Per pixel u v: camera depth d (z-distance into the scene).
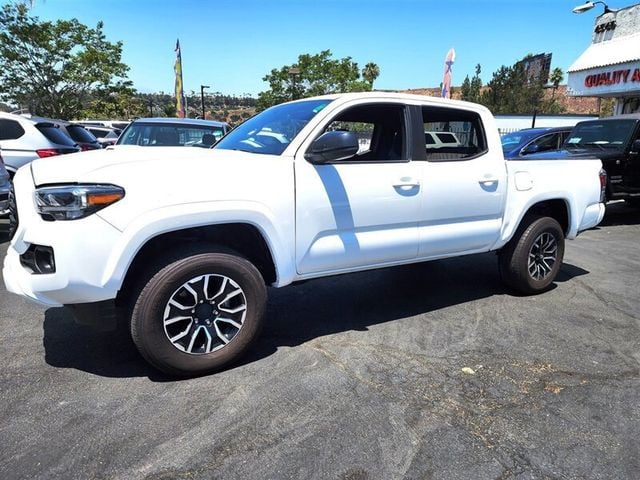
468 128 4.38
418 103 3.97
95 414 2.73
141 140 8.49
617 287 5.23
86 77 28.25
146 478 2.26
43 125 8.46
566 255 6.70
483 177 4.26
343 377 3.20
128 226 2.78
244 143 3.86
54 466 2.32
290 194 3.29
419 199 3.89
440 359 3.49
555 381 3.21
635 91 16.00
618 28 16.78
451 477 2.31
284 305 4.57
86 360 3.36
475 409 2.87
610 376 3.29
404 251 3.94
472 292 5.01
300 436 2.58
